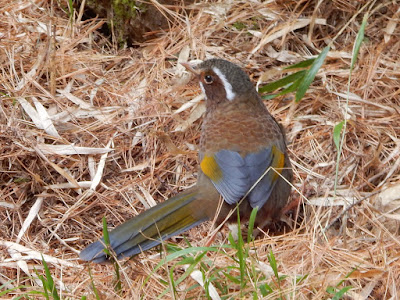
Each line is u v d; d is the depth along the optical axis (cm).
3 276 987
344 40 1355
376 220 1031
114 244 933
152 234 958
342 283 913
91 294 907
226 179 994
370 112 1234
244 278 886
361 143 1177
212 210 1000
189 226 986
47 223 1089
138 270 955
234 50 1338
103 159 1152
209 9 1374
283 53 1319
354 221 1059
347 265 940
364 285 923
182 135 1212
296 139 1201
